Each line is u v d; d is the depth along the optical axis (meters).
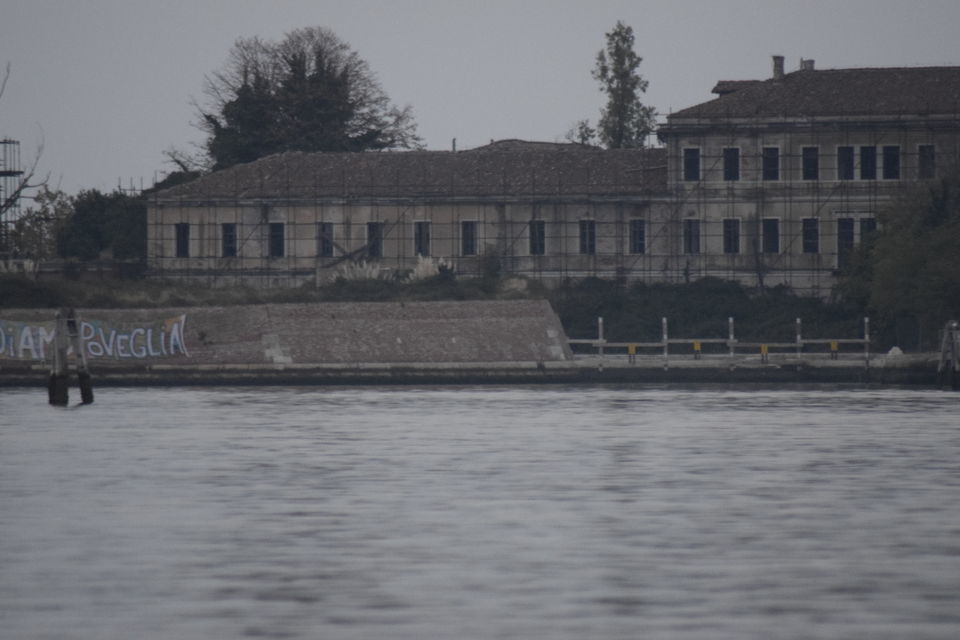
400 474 147.75
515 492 135.38
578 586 98.56
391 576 101.44
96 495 134.88
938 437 178.12
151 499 132.38
